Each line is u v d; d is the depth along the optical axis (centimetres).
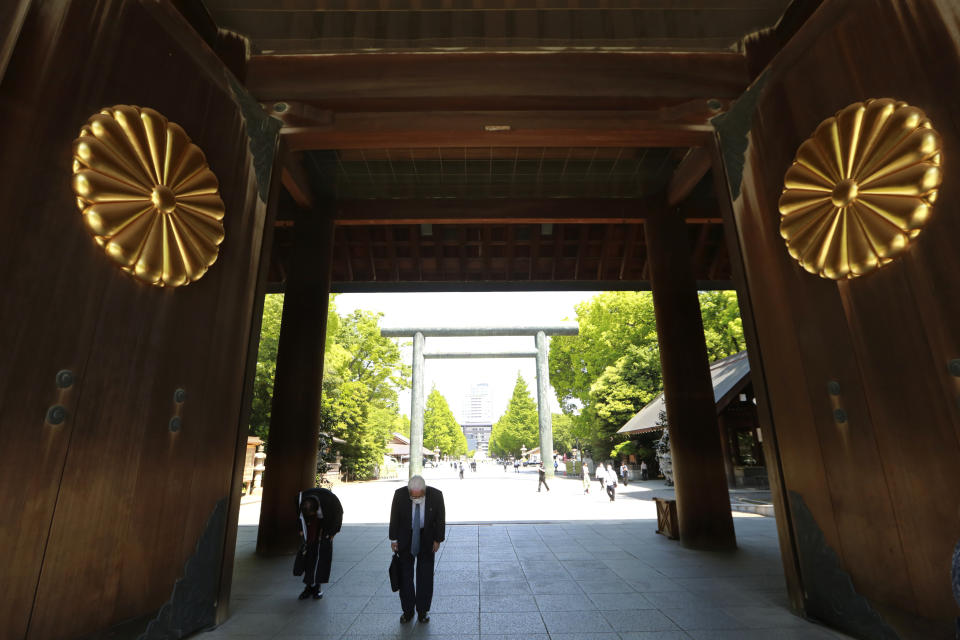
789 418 468
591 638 390
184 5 492
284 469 792
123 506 359
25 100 312
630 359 2692
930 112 343
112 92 372
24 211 307
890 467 362
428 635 400
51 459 312
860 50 400
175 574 397
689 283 888
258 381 1944
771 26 563
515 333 3641
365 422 2800
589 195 953
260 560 721
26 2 318
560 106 602
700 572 616
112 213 362
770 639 383
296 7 524
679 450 822
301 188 863
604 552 747
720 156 587
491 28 561
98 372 349
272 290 1180
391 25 556
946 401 326
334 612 466
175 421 412
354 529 1012
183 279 424
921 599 335
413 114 606
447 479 3388
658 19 548
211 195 461
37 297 311
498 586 551
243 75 566
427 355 3688
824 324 425
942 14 337
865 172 387
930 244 340
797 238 446
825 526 420
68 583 316
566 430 6128
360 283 1159
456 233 1095
